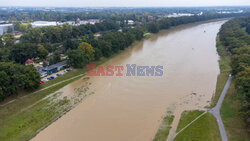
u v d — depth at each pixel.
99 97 80.75
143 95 82.31
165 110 71.75
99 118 67.06
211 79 97.94
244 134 55.69
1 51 106.31
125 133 59.88
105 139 57.50
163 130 60.78
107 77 100.19
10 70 75.12
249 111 56.03
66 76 98.19
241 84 70.56
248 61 90.94
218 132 56.88
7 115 66.56
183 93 84.19
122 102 77.00
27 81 76.50
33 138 57.91
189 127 60.38
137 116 68.25
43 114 68.88
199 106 73.31
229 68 108.38
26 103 74.19
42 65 109.56
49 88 85.62
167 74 104.00
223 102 74.31
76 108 72.94
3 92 70.06
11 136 57.97
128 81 95.44
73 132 60.44
